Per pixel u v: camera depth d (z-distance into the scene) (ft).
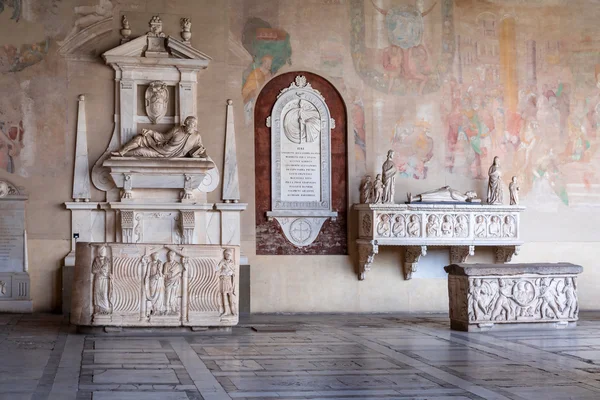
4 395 26.48
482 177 62.90
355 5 61.72
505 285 47.98
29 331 44.50
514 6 64.44
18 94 56.24
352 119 61.11
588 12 65.67
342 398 26.81
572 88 65.05
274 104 60.08
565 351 39.11
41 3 56.80
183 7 58.70
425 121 62.34
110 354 36.01
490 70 63.67
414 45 62.54
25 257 55.57
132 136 57.06
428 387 28.99
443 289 61.72
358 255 60.29
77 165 56.54
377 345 40.52
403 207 58.59
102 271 43.24
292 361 34.78
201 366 33.04
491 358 36.45
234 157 58.70
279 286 59.21
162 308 43.86
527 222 63.57
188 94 57.93
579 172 64.69
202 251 44.55
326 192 60.49
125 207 55.57
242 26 59.67
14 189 55.72
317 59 60.85
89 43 57.16
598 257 64.44
